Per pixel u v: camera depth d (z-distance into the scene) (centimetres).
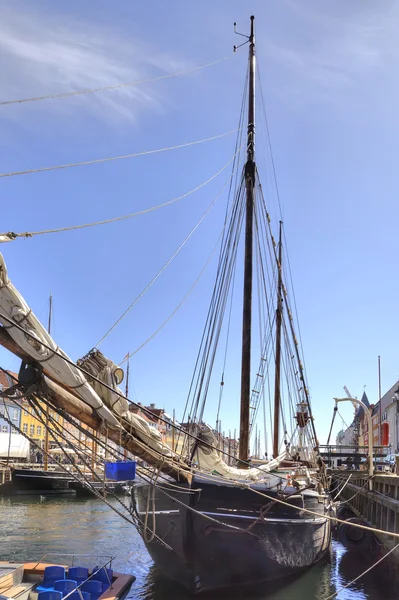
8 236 779
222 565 1190
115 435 893
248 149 1961
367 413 2581
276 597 1321
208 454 1195
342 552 2016
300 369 2150
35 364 788
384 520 2011
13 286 746
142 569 1702
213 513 1173
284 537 1262
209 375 1764
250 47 2086
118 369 888
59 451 5431
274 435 3400
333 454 3319
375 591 1416
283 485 1345
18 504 4425
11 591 1127
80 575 1295
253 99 2023
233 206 1966
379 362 5344
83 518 3388
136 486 1322
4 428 5741
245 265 1831
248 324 1769
